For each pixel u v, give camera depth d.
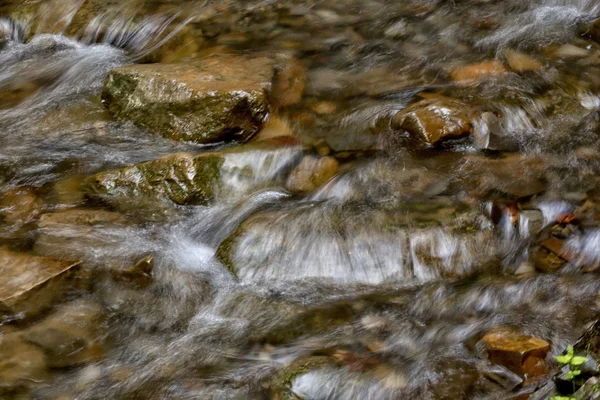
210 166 3.82
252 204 3.78
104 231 3.72
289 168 3.88
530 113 4.04
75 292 3.56
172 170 3.81
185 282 3.59
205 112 3.98
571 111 4.05
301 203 3.77
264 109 4.00
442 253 3.61
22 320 3.48
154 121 4.05
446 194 3.76
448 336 3.44
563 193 3.77
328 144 3.95
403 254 3.60
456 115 3.94
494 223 3.67
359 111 4.06
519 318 3.47
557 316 3.47
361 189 3.79
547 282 3.56
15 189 3.89
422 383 3.33
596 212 3.72
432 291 3.55
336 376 3.35
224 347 3.44
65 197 3.86
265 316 3.51
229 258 3.62
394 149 3.92
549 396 3.23
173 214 3.78
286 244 3.63
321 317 3.50
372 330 3.46
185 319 3.51
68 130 4.11
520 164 3.86
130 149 4.01
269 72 4.16
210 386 3.36
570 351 3.23
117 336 3.47
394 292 3.55
